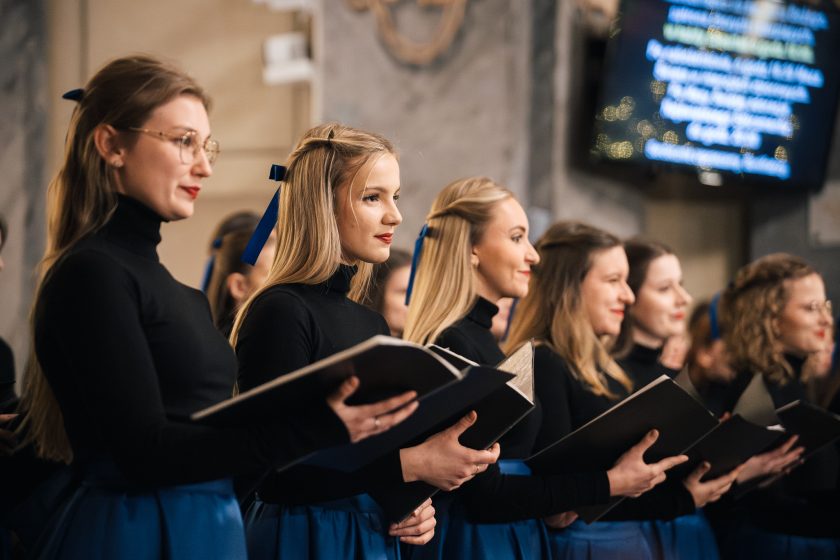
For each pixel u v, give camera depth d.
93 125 1.98
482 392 2.12
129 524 1.93
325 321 2.39
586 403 3.26
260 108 6.97
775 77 7.30
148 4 6.94
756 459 3.54
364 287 2.79
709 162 7.12
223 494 2.07
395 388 1.88
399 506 2.35
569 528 3.28
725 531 4.10
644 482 2.84
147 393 1.84
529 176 6.80
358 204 2.46
